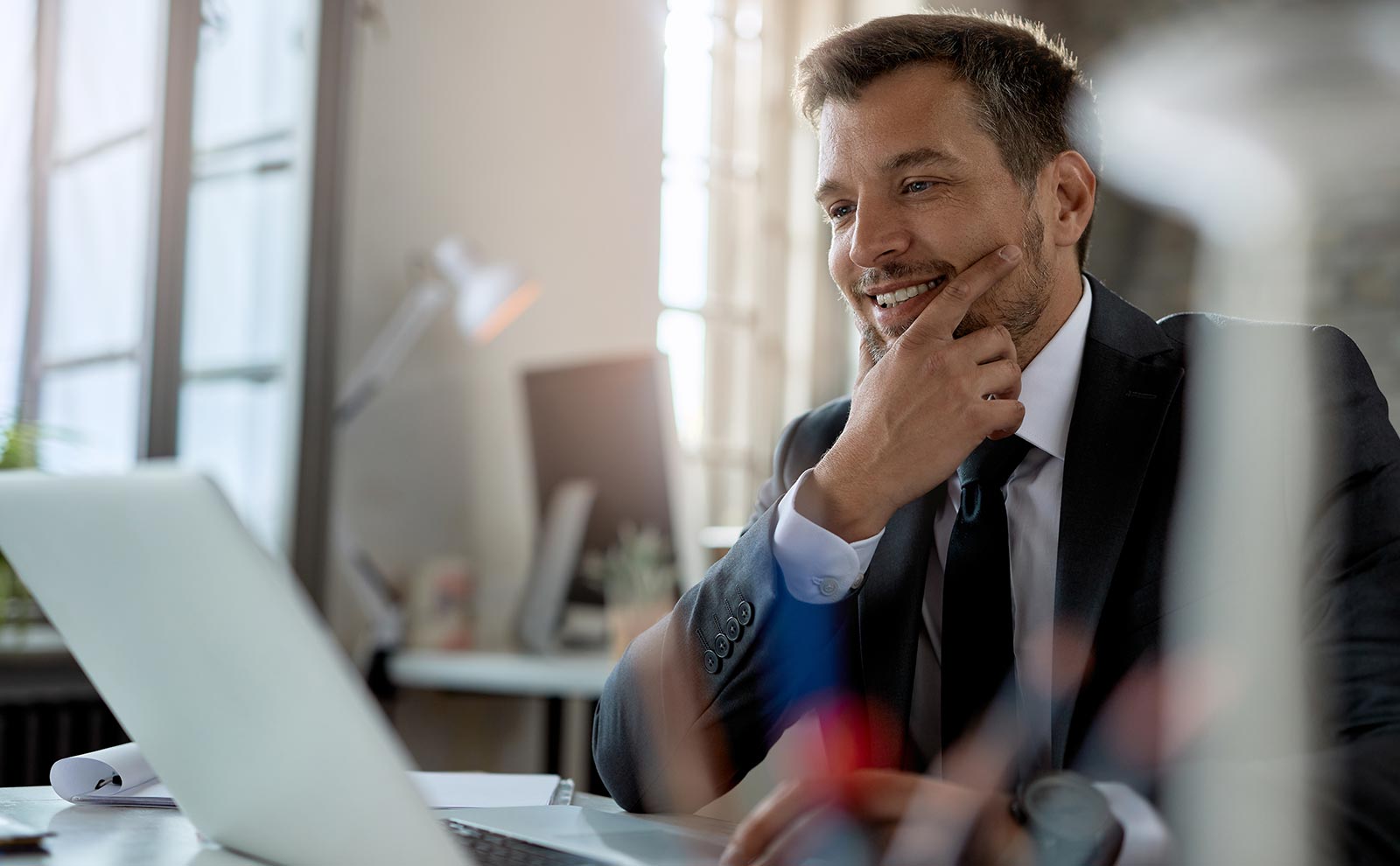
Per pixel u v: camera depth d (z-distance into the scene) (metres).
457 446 3.70
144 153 3.14
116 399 3.14
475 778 1.21
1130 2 4.11
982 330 1.17
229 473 3.23
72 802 1.06
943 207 1.22
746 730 1.17
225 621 0.72
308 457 3.28
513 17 3.88
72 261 3.20
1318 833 0.66
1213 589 0.71
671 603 3.20
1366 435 0.97
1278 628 0.69
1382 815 0.69
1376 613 0.89
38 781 2.72
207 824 0.84
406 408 3.59
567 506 3.29
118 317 3.16
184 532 0.72
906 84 1.23
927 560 1.23
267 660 0.71
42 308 3.21
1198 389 1.14
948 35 1.23
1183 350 1.21
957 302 1.17
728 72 4.73
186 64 3.13
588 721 3.73
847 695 1.22
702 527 4.50
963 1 4.50
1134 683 1.08
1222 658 0.70
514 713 3.62
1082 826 0.72
